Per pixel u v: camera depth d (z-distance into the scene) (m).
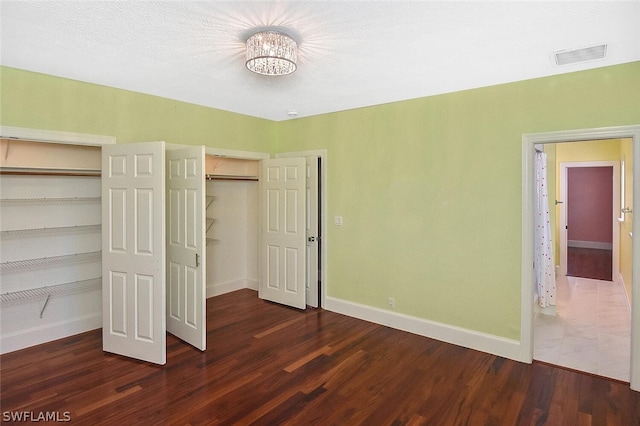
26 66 2.96
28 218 3.45
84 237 3.80
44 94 3.14
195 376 2.95
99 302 3.90
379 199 4.15
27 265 3.34
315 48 2.55
